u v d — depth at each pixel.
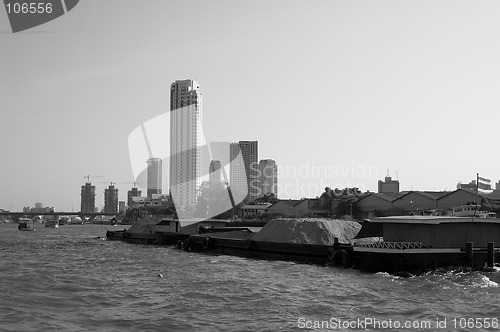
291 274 41.78
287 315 25.70
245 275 41.53
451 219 43.28
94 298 30.94
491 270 41.22
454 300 29.53
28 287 35.31
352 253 45.25
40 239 107.56
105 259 58.50
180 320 24.75
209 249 68.56
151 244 88.75
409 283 36.03
